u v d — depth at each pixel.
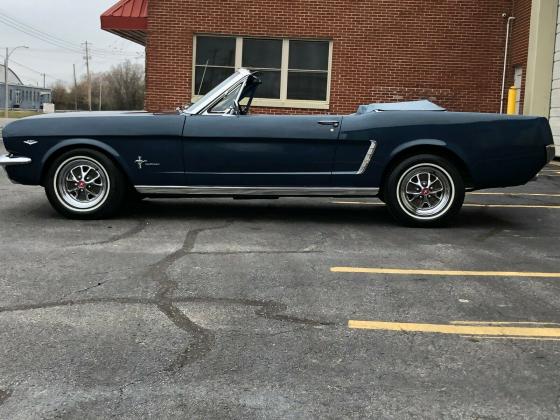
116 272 4.97
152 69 13.99
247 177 6.76
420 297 4.49
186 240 6.11
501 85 14.09
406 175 6.74
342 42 13.88
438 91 14.03
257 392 3.09
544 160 6.71
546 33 12.84
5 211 7.42
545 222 7.33
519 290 4.68
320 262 5.38
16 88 96.88
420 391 3.12
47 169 6.86
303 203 8.48
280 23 13.82
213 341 3.67
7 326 3.85
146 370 3.30
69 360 3.40
